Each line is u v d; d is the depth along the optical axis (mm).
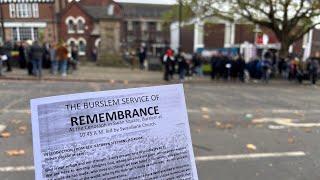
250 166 5293
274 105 11086
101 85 14078
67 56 16344
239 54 19516
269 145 6414
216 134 7027
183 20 25016
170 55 17094
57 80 14781
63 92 11492
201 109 9664
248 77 19188
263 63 18875
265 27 23844
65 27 38094
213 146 6203
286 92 14789
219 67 18594
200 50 26469
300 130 7707
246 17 21875
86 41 39844
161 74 19828
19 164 5055
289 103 11625
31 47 14852
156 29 53719
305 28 22391
